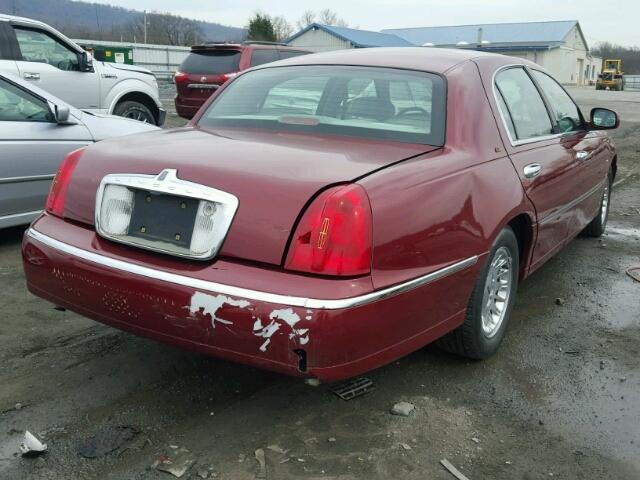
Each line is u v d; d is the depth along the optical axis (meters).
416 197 2.77
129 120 6.45
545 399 3.28
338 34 56.41
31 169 5.33
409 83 3.49
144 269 2.68
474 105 3.49
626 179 10.00
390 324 2.63
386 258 2.60
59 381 3.26
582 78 75.38
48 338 3.74
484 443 2.88
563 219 4.54
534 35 66.38
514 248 3.68
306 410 3.08
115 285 2.74
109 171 2.93
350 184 2.56
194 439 2.81
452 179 3.02
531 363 3.67
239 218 2.56
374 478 2.61
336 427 2.95
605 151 5.62
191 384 3.27
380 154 2.97
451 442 2.87
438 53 3.88
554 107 4.73
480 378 3.46
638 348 3.92
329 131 3.33
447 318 3.05
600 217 6.27
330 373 2.46
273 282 2.46
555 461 2.77
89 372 3.36
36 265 3.04
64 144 5.57
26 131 5.33
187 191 2.65
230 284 2.50
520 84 4.23
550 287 4.99
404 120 3.33
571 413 3.15
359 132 3.29
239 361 2.54
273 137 3.27
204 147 3.01
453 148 3.22
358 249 2.48
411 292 2.71
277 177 2.60
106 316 2.83
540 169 3.92
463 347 3.45
